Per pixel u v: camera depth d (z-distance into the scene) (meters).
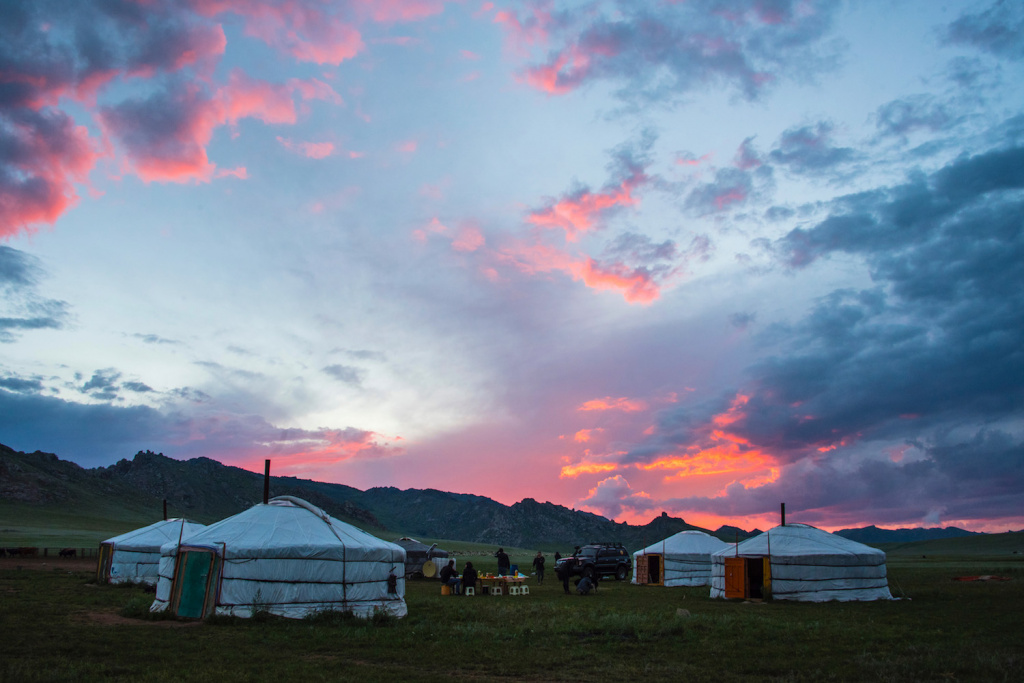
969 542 168.50
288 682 10.12
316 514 19.34
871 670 11.18
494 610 18.95
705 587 32.03
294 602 16.91
